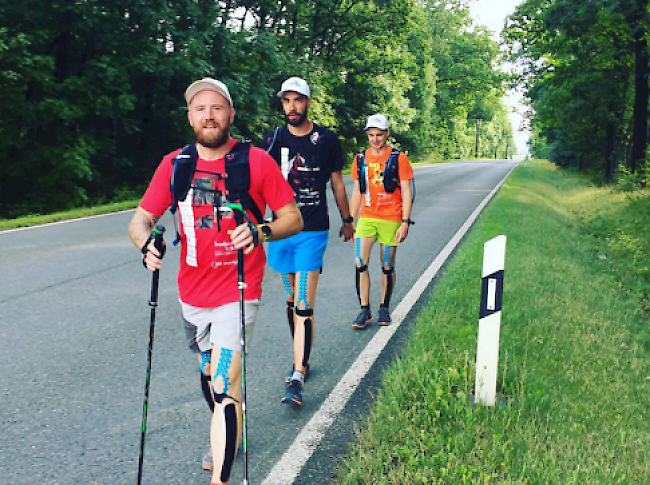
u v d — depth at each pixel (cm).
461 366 429
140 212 281
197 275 276
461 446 320
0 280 723
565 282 755
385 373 445
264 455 335
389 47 3900
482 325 373
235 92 2178
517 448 321
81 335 537
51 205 1844
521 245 985
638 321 654
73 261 840
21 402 400
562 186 3127
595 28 2083
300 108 411
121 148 2322
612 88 2752
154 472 320
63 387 426
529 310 593
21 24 1797
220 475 259
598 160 3619
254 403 405
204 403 406
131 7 1898
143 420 265
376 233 569
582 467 304
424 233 1204
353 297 690
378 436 341
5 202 1856
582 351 498
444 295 654
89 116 2038
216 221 269
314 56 3322
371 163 560
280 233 277
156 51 1998
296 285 418
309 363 482
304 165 414
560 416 365
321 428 367
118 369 461
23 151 1844
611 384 433
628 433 354
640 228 1300
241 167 270
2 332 538
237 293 274
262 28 2988
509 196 1952
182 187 270
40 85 1822
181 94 2286
